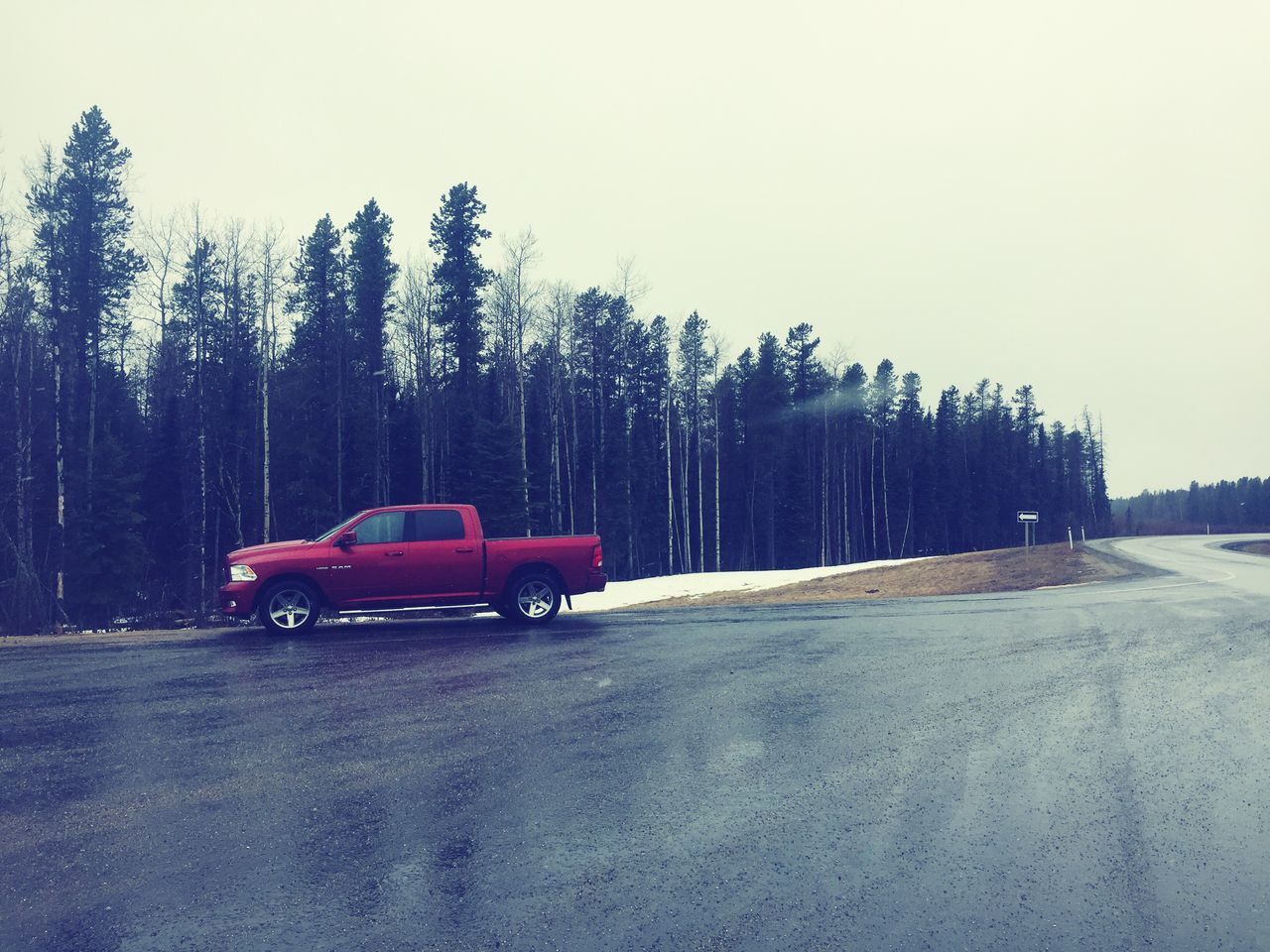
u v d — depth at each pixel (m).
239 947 3.71
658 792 5.81
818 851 4.80
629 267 47.44
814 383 73.56
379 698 8.74
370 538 14.28
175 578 42.06
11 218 33.31
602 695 8.88
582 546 15.26
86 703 8.57
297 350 46.00
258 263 37.38
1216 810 5.49
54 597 34.09
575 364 54.41
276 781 6.05
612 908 4.08
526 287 43.81
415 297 46.47
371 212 45.78
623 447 58.38
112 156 39.84
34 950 3.68
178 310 43.06
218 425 43.41
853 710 8.22
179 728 7.54
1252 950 3.70
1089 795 5.77
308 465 43.09
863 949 3.70
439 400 48.94
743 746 6.97
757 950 3.68
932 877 4.46
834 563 78.06
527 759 6.59
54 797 5.71
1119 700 8.66
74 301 38.91
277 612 13.85
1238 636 12.96
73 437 40.84
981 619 15.55
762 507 74.62
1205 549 47.28
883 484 83.94
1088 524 125.12
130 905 4.12
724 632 13.88
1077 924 3.94
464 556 14.52
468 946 3.72
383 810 5.46
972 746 6.98
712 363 60.44
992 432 102.69
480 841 4.95
